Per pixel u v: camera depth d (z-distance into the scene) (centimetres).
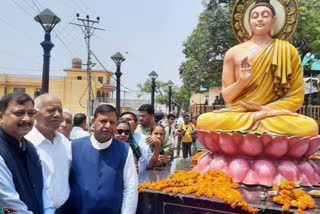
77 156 424
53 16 875
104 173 413
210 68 2036
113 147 429
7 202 315
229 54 686
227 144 598
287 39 689
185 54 2298
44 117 396
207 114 664
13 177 326
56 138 412
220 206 486
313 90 1822
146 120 700
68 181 417
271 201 482
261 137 572
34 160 355
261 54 648
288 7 688
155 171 685
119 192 418
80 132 745
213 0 2000
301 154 596
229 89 659
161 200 527
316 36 1595
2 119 336
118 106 1530
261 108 634
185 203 510
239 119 626
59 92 3569
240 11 721
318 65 1797
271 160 593
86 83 3603
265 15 659
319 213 433
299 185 552
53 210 366
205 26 1908
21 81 3572
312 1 1733
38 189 350
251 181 574
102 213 406
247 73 625
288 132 603
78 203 409
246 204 462
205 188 514
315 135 619
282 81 636
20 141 348
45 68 882
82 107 3456
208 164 654
